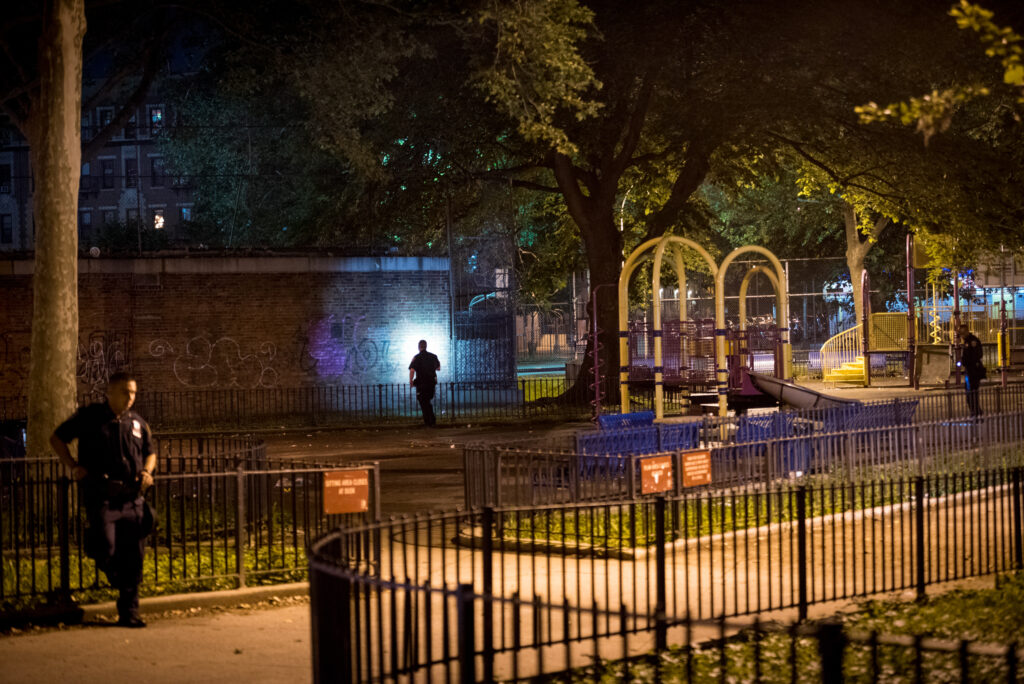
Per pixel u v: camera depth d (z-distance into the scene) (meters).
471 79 25.36
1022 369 42.78
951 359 38.59
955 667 6.89
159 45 28.25
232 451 14.33
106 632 8.96
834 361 42.84
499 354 34.06
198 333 30.84
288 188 42.00
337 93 25.56
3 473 12.31
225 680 7.52
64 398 14.45
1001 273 42.97
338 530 6.96
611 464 13.32
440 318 32.84
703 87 29.31
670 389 27.64
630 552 11.02
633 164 32.88
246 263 31.17
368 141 29.25
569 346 52.50
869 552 11.20
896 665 6.98
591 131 30.62
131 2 26.42
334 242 35.75
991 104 29.03
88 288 30.23
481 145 32.47
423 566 10.91
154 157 81.19
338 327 31.88
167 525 10.27
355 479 10.70
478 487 13.38
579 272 46.19
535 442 14.02
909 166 30.28
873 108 9.21
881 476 14.12
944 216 31.58
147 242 62.22
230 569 10.77
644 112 31.36
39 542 11.86
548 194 41.84
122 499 9.03
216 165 43.38
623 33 28.30
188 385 30.73
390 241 37.00
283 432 28.05
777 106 28.94
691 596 9.37
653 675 6.91
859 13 27.75
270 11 26.81
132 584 9.12
